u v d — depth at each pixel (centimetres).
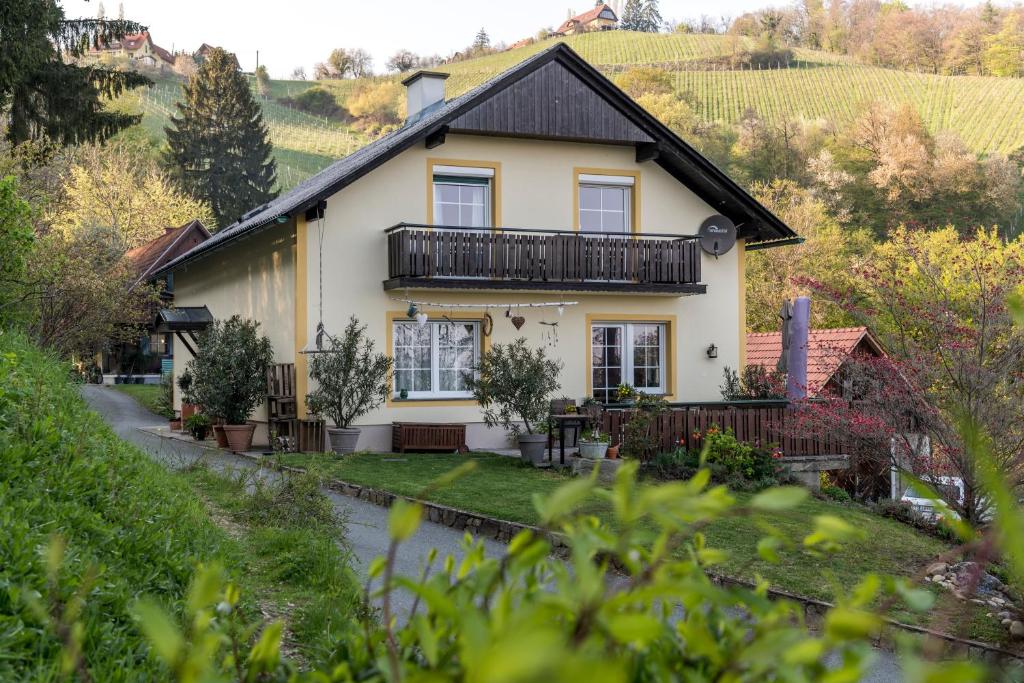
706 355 1997
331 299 1739
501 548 957
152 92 10238
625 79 8512
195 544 587
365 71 12812
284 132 10106
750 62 9419
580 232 1858
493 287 1770
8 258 1245
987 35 8200
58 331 1548
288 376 1748
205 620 144
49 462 589
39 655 336
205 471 1173
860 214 5612
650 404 1521
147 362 3775
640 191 1956
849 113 8131
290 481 905
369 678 164
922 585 826
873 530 1077
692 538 166
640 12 13062
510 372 1537
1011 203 5488
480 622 106
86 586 167
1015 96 7688
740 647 134
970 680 90
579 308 1900
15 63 1920
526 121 1819
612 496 124
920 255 1174
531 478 1355
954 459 1004
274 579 650
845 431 1212
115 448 782
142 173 5688
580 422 1498
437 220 1834
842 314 3988
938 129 7506
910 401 1106
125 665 354
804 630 126
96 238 1803
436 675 102
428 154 1808
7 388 709
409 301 1780
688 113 6969
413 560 807
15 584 381
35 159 2162
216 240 2048
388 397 1761
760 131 6297
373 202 1770
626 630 109
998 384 1017
